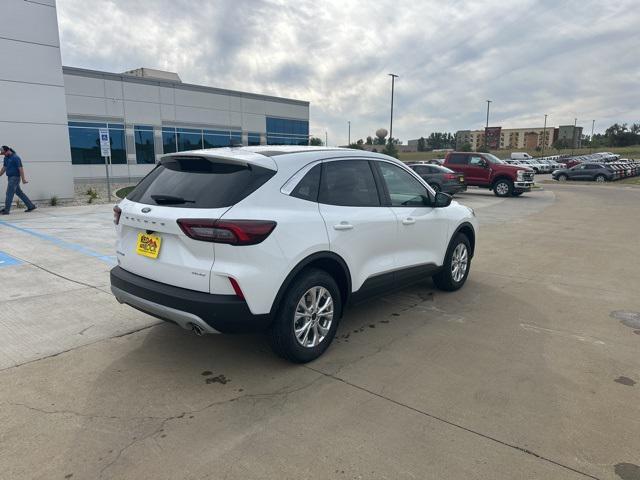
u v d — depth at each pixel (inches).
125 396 129.4
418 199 203.9
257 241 129.6
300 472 100.0
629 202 741.3
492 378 143.1
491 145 4571.9
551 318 197.0
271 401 128.3
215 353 157.6
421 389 136.0
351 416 121.6
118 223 155.3
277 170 142.3
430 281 255.9
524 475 99.7
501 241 384.2
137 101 1103.6
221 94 1293.1
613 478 99.0
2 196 508.4
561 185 1226.6
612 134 5226.4
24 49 513.0
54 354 154.2
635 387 138.3
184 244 132.0
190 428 115.2
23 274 244.7
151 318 187.3
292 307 141.9
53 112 542.6
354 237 161.2
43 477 97.1
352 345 166.7
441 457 105.3
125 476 98.0
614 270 284.4
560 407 126.9
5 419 117.2
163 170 155.3
